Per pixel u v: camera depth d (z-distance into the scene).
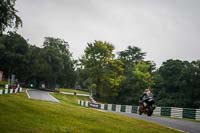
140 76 103.38
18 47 116.38
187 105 90.00
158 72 109.94
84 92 146.50
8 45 116.12
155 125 15.88
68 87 170.38
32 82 137.12
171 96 92.06
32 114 13.20
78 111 17.06
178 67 97.44
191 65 95.19
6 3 40.75
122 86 104.94
